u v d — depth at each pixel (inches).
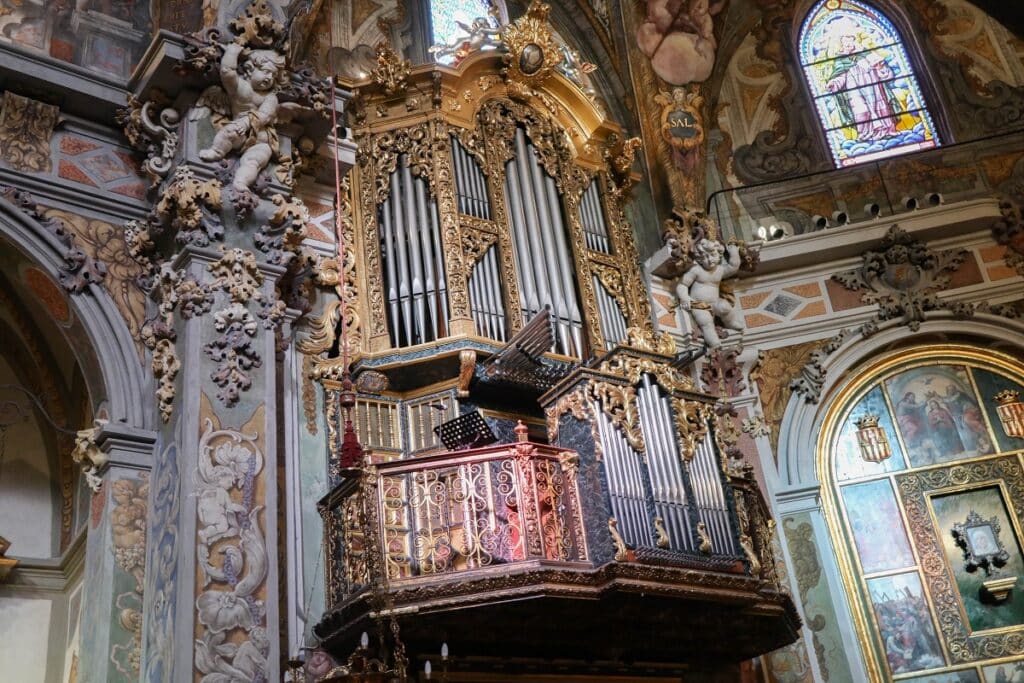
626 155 533.0
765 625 412.5
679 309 545.0
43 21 390.9
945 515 514.9
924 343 547.2
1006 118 589.6
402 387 425.4
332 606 354.0
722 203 586.2
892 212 569.9
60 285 363.3
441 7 565.0
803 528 512.1
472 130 480.1
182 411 340.8
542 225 480.1
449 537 349.7
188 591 311.9
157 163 381.7
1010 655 484.4
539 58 503.8
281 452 371.9
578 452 376.2
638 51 588.7
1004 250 552.7
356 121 466.9
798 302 558.3
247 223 376.2
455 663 382.0
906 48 625.3
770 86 621.9
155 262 379.2
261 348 358.9
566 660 410.3
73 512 412.2
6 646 392.2
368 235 444.5
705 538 377.7
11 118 372.5
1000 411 527.8
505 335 441.4
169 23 412.2
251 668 312.5
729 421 519.2
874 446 530.9
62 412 420.2
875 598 502.6
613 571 349.1
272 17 398.6
